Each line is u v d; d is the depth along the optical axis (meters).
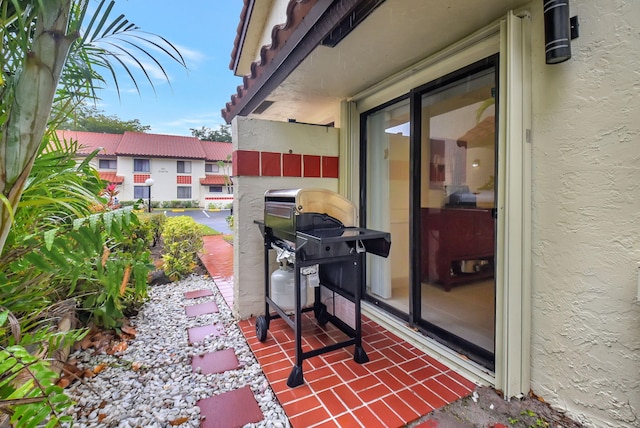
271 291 2.77
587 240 1.55
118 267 1.64
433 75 2.43
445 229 2.46
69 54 1.36
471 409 1.75
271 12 5.22
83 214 1.70
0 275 1.36
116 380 2.08
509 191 1.76
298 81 2.82
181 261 4.80
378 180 3.24
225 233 11.22
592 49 1.50
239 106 3.41
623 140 1.41
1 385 1.12
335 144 3.37
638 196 1.38
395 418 1.69
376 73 2.63
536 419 1.66
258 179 3.05
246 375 2.14
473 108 2.22
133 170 22.94
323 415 1.72
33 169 1.49
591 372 1.56
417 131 2.64
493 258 2.13
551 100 1.67
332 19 1.68
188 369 2.21
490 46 1.99
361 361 2.25
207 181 25.88
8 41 1.20
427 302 2.61
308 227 2.16
